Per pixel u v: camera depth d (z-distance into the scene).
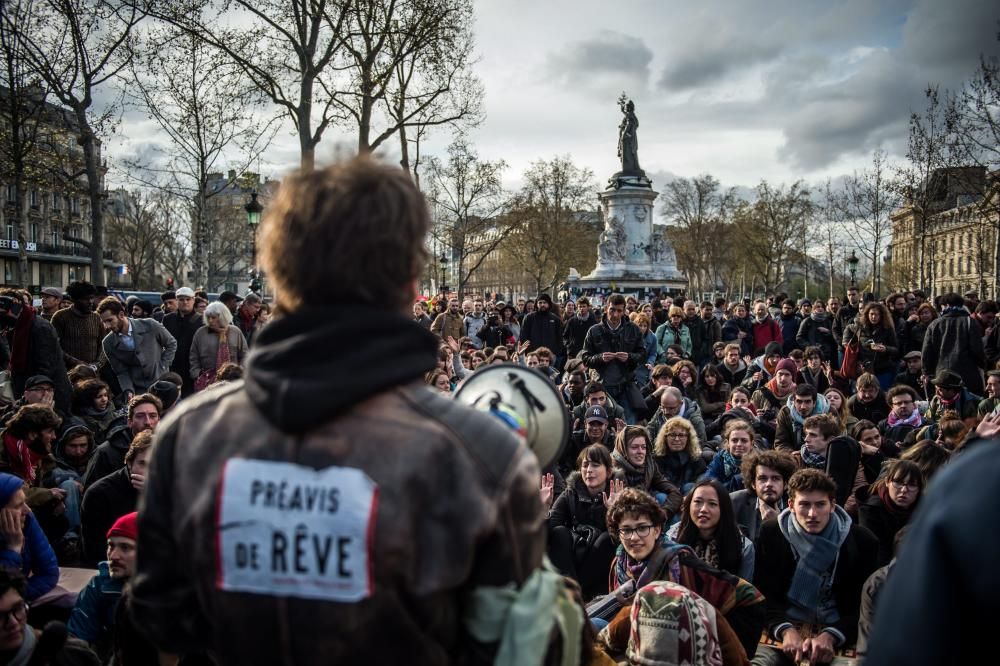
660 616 3.25
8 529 4.18
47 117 21.75
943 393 8.59
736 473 6.82
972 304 17.16
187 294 11.21
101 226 22.30
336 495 1.29
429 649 1.33
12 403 7.34
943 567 1.00
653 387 10.88
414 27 19.48
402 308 1.49
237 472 1.35
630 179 39.06
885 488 5.09
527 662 1.33
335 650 1.29
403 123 21.03
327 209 1.41
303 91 18.73
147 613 1.50
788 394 9.02
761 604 4.23
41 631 3.69
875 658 1.05
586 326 13.02
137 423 6.00
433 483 1.31
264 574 1.32
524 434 1.79
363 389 1.32
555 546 5.46
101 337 10.32
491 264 82.62
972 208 29.45
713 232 71.06
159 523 1.47
